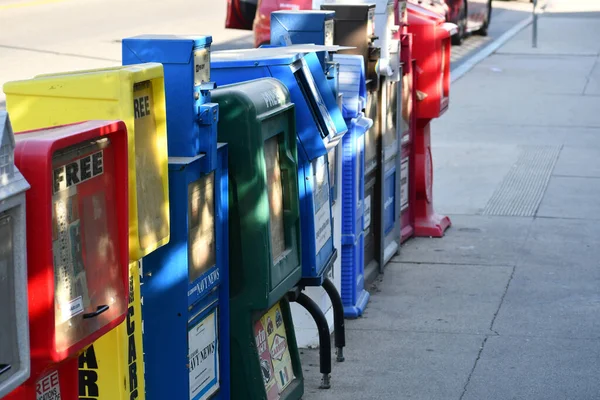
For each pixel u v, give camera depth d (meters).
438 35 10.09
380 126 8.71
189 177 4.71
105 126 3.66
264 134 5.35
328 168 6.59
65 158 3.49
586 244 10.09
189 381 4.84
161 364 4.78
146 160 4.39
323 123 6.15
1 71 17.22
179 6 30.47
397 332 7.53
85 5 30.09
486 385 6.52
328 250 6.58
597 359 7.00
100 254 3.73
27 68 17.61
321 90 6.52
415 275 9.05
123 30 23.95
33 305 3.30
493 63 23.66
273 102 5.46
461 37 26.97
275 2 16.91
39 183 3.26
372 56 8.30
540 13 35.88
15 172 3.12
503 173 13.27
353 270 7.81
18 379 3.17
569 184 12.66
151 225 4.40
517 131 16.03
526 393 6.39
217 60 6.04
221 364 5.34
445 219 10.73
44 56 19.17
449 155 14.37
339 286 7.66
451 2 26.06
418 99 10.17
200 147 4.83
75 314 3.55
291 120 5.72
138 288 4.43
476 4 27.91
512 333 7.54
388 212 9.47
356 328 7.62
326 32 7.46
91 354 4.21
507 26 32.00
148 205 4.38
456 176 13.15
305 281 6.11
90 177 3.66
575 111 17.75
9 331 3.17
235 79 6.03
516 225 10.84
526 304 8.23
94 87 4.15
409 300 8.33
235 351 5.40
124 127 3.80
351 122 7.53
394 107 9.29
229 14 19.72
